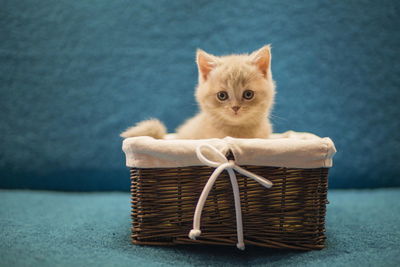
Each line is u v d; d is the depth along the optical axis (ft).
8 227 4.93
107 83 8.12
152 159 3.94
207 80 5.46
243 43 8.09
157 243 4.20
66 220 5.42
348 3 7.95
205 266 3.64
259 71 5.39
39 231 4.77
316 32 8.04
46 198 7.12
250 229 4.00
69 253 3.92
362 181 8.11
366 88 8.05
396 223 5.28
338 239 4.52
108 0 8.04
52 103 8.05
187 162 3.86
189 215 4.03
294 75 8.09
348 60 8.04
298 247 4.08
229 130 5.23
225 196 3.97
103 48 8.09
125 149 4.09
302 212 4.02
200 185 3.97
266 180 3.79
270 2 8.04
